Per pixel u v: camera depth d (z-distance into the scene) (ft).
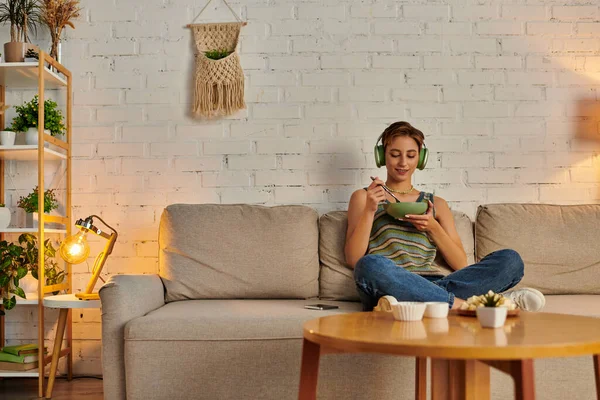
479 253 8.82
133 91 9.75
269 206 9.46
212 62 9.52
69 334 9.37
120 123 9.74
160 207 9.68
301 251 8.57
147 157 9.71
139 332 6.70
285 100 9.71
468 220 9.00
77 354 9.56
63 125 9.44
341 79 9.71
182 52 9.77
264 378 6.73
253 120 9.71
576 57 9.73
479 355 3.84
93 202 9.68
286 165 9.68
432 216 8.20
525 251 8.64
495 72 9.72
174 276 8.38
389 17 9.75
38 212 8.70
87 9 9.80
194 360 6.72
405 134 8.57
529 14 9.75
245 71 9.75
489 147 9.69
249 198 9.67
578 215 8.87
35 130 9.04
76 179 9.69
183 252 8.48
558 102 9.71
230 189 9.68
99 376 9.52
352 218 8.49
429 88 9.71
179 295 8.32
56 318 9.56
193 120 9.73
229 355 6.73
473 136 9.69
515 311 5.30
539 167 9.68
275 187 9.66
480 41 9.73
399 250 8.13
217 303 7.93
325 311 7.17
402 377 6.77
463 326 4.77
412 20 9.74
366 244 8.11
